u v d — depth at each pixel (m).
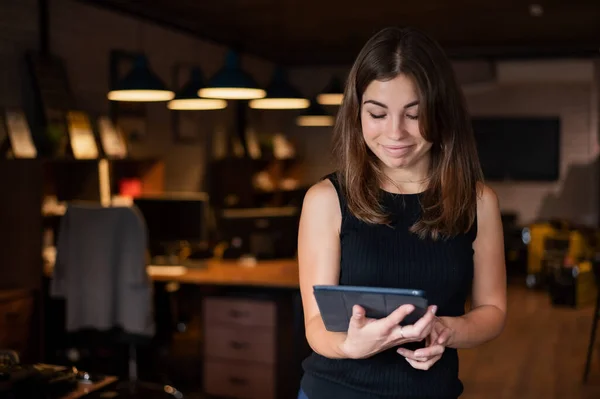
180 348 5.66
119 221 4.08
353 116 1.50
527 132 10.12
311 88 10.53
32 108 5.04
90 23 5.75
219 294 4.60
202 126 7.82
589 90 9.83
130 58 6.28
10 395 2.18
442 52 1.44
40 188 4.22
